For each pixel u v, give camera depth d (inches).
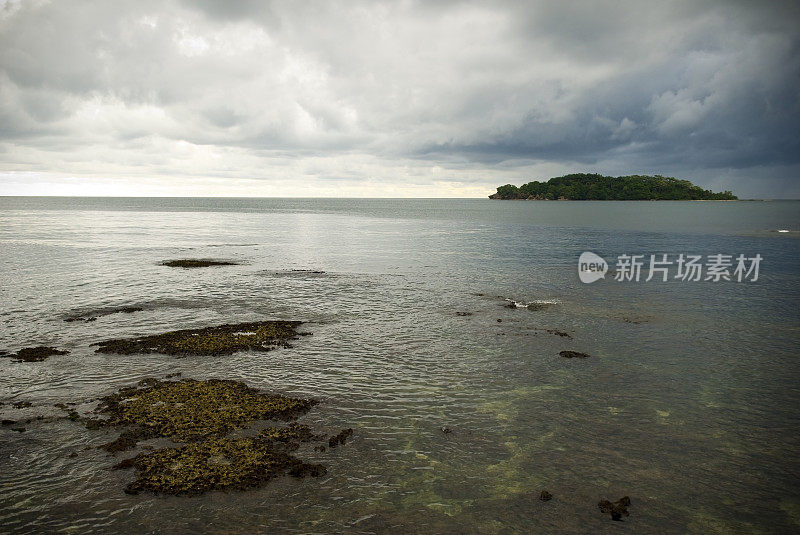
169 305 1181.7
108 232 3388.3
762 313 1137.4
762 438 560.4
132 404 604.7
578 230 3900.1
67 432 539.2
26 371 721.0
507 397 661.3
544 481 473.1
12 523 399.5
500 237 3253.0
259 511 418.3
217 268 1808.6
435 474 480.4
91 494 436.5
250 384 689.0
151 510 416.8
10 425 554.6
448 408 624.7
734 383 717.9
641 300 1275.8
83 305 1167.0
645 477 482.6
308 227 4244.6
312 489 450.0
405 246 2657.5
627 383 715.4
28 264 1819.6
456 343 895.1
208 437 530.9
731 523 418.6
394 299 1274.6
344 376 726.5
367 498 441.1
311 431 555.5
